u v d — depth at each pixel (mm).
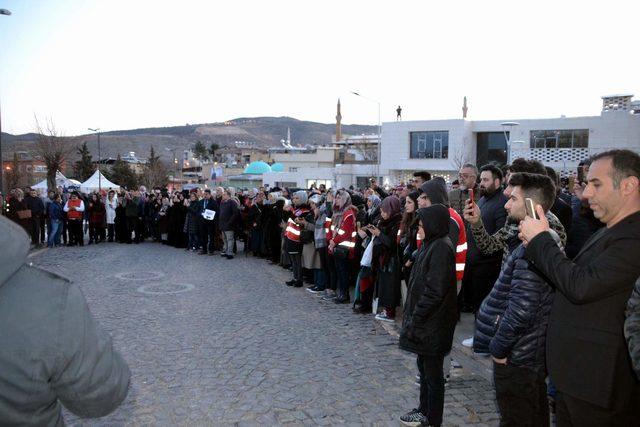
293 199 9891
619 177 2357
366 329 6891
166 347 6070
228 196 14281
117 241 18484
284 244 11969
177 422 4109
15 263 1397
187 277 10992
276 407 4395
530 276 2941
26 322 1410
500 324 3049
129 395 4641
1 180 16438
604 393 2289
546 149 35906
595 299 2273
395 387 4863
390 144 41500
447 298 3854
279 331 6777
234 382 4969
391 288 7098
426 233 3926
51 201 16875
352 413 4285
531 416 3014
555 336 2502
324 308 8156
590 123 34250
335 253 8336
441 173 39656
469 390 4746
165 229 17828
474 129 38594
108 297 8891
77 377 1510
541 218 2611
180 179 81625
